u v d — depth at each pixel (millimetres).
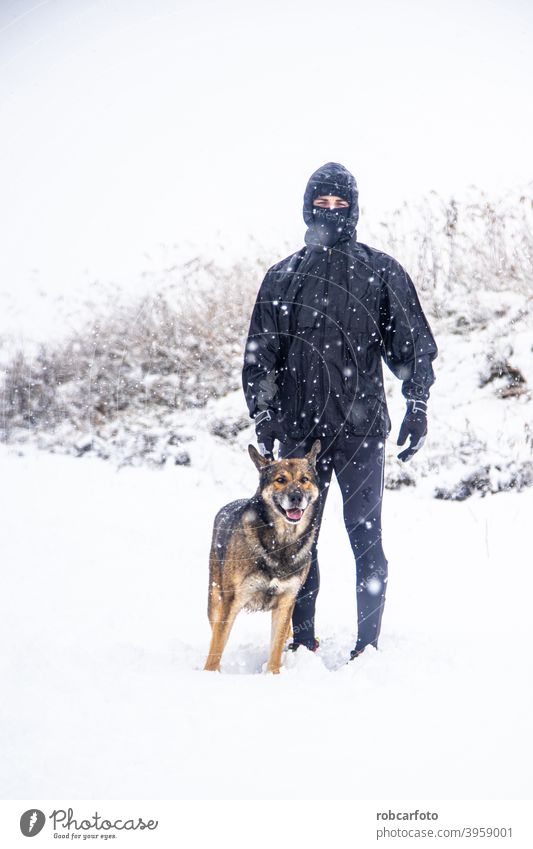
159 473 10328
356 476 5109
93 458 11023
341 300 5047
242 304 12320
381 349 5332
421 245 11773
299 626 5238
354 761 3188
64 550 7527
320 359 5055
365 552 5059
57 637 5023
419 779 3043
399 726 3549
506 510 8492
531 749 3271
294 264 5195
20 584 6430
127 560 7270
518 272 11328
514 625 5445
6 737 3381
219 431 10852
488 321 10820
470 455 9383
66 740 3357
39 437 11688
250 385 5242
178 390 11641
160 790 2955
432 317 11172
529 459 9164
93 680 4141
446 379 10320
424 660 4543
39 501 9352
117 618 5621
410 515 8641
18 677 4129
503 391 10031
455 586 6582
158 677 4273
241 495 9539
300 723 3586
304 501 4734
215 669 4742
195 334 12180
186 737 3408
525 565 7031
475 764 3160
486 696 3928
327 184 5098
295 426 5203
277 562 4777
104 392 11992
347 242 5125
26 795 2939
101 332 12609
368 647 4785
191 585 6641
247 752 3264
